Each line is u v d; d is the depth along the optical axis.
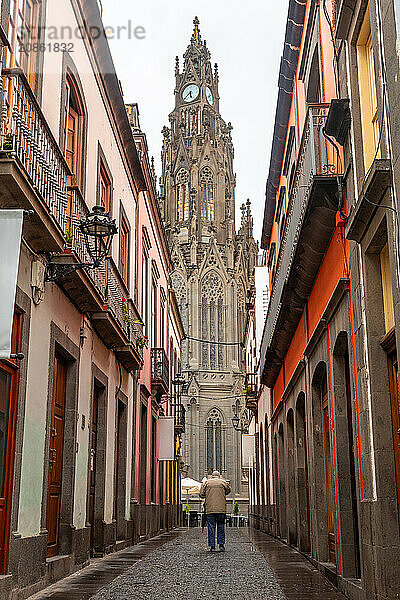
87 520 12.77
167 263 31.92
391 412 7.61
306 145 11.01
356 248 8.46
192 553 15.62
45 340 10.02
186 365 82.38
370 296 7.95
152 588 9.33
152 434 24.58
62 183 9.95
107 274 13.66
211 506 16.53
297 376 15.43
